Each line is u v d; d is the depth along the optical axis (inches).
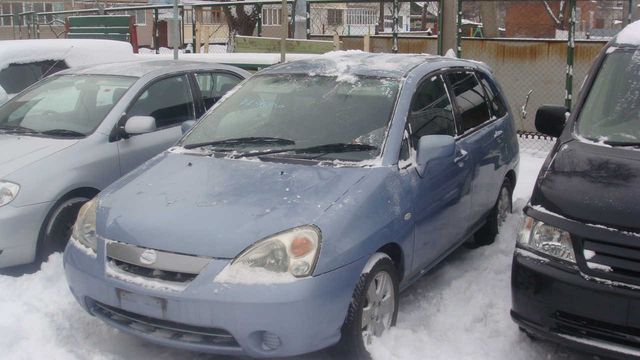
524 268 142.6
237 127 186.9
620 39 195.2
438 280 198.1
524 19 838.5
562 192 145.0
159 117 242.1
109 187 169.6
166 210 147.0
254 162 166.2
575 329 135.5
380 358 146.5
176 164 172.7
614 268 131.2
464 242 218.4
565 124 183.8
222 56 415.5
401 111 173.5
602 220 134.0
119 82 241.9
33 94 250.4
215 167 166.6
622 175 145.9
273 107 188.2
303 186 151.6
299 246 134.0
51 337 160.1
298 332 131.0
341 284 136.7
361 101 179.3
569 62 401.7
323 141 170.1
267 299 129.1
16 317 167.5
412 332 162.4
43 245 200.4
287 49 456.4
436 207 176.1
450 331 165.0
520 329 156.4
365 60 203.5
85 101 236.1
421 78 188.9
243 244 134.3
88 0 1402.6
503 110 236.8
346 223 141.5
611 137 167.3
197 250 135.0
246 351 132.7
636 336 128.6
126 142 225.8
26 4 1365.7
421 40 495.2
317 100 184.9
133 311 139.7
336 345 145.6
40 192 197.6
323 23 666.2
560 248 137.9
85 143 215.2
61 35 927.7
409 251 163.3
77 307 175.5
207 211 144.0
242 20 715.4
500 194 232.8
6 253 192.2
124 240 143.4
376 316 151.9
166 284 135.0
